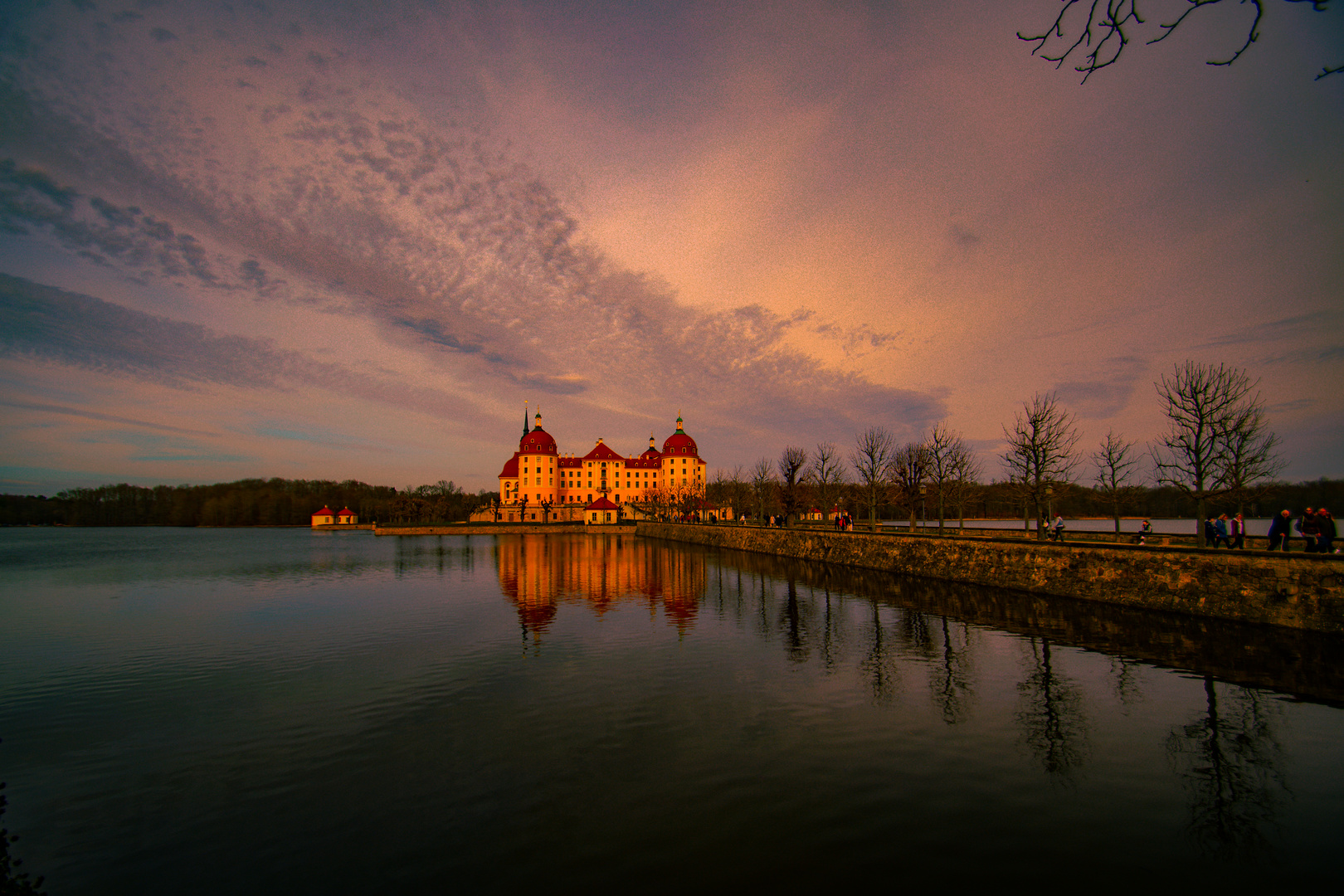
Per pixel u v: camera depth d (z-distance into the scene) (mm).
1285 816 12375
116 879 10898
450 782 14453
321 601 42656
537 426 171500
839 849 11383
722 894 10094
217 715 19375
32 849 11922
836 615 33688
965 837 11750
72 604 42719
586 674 23203
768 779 14266
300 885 10586
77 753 16547
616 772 14805
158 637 31266
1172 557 30812
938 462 77875
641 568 61344
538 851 11453
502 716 18781
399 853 11516
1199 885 10227
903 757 15328
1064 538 53031
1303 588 25797
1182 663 22625
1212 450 38562
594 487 176250
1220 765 14648
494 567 65688
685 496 140625
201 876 10945
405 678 23094
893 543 51812
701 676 22641
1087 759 15055
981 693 20031
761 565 62062
